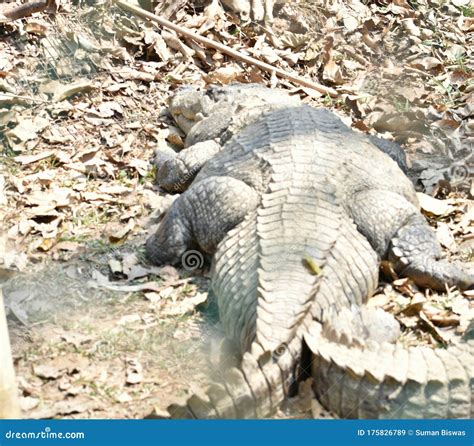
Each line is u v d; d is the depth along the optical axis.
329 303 6.20
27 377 6.06
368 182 7.44
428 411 5.32
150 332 6.61
